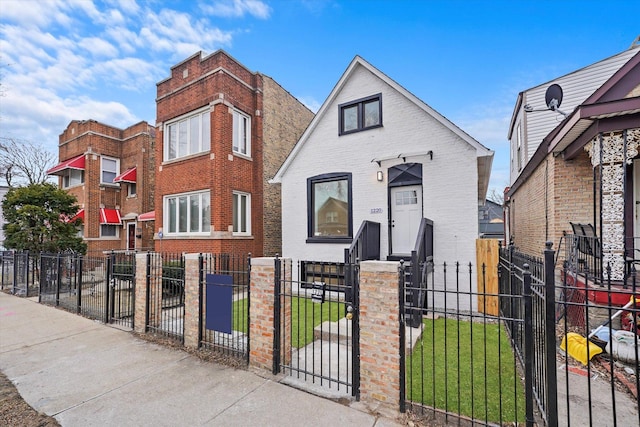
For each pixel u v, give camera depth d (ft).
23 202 35.40
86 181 55.62
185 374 13.57
